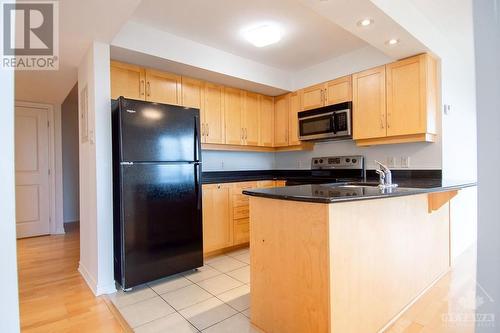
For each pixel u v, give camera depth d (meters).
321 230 1.44
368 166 3.48
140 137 2.42
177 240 2.65
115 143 2.46
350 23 2.15
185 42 2.97
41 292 2.38
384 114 2.99
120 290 2.41
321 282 1.44
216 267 2.95
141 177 2.42
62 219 4.54
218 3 2.33
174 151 2.63
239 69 3.47
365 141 3.21
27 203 4.25
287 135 4.15
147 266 2.45
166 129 2.58
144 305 2.14
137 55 2.72
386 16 2.05
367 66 3.27
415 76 2.76
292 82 4.11
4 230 0.55
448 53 3.00
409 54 2.76
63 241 4.03
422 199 2.26
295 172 4.37
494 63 0.45
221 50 3.28
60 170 4.53
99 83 2.35
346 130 3.29
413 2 2.31
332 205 1.42
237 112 3.87
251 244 1.84
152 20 2.59
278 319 1.67
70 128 5.53
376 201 1.73
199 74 3.31
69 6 1.79
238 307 2.10
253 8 2.41
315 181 3.52
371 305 1.68
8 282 0.56
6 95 0.55
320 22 2.67
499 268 0.47
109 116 2.40
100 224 2.35
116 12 1.87
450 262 2.75
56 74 3.03
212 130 3.58
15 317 0.56
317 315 1.46
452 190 2.19
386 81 2.97
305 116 3.78
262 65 3.72
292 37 2.99
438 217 2.54
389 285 1.84
